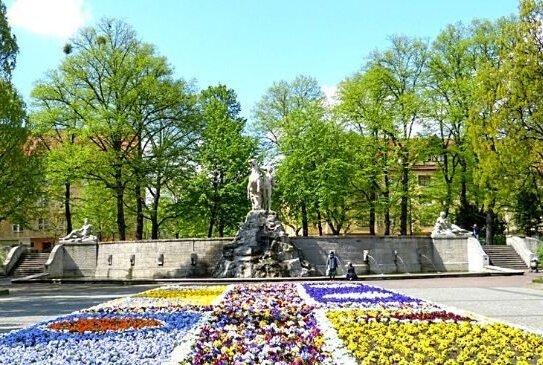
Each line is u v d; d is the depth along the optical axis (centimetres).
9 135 3397
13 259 4909
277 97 5984
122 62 4822
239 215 5275
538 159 3341
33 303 2370
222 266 3847
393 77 5419
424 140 5262
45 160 4581
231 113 6512
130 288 3244
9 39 3512
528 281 3309
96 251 4478
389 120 5219
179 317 1551
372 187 5484
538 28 3288
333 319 1512
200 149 5241
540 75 3259
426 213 5631
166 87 4869
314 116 5425
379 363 970
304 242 4006
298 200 5366
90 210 6138
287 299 2086
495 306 1930
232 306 1856
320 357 1007
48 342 1177
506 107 3375
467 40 5181
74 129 4700
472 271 4322
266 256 3781
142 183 4800
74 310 2022
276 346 1100
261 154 5609
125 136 4769
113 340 1191
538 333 1284
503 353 1056
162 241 4138
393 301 1992
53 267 4441
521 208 5450
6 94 3394
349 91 5450
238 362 950
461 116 5097
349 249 4062
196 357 986
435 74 5319
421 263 4300
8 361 984
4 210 3931
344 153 5306
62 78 4859
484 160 3609
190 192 5222
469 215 5425
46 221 7481
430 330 1314
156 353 1041
